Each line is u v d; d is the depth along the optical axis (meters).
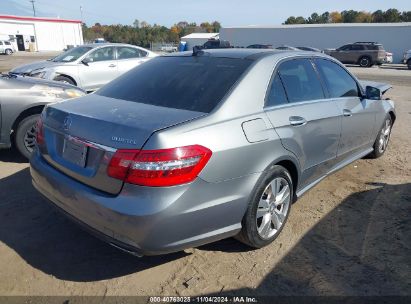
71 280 2.79
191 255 3.12
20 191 4.18
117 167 2.42
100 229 2.58
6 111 4.71
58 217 3.65
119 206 2.41
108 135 2.52
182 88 3.10
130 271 2.91
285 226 3.59
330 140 3.83
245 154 2.75
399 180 4.78
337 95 4.07
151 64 3.73
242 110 2.88
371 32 38.66
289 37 42.97
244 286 2.77
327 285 2.80
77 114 2.80
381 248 3.27
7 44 45.19
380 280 2.87
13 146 5.07
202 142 2.52
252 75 3.07
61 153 2.90
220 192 2.64
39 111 4.99
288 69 3.47
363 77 19.56
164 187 2.37
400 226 3.64
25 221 3.56
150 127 2.47
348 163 4.50
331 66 4.13
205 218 2.59
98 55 10.02
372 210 3.96
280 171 3.12
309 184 3.78
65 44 65.50
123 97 3.22
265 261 3.06
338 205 4.06
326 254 3.17
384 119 5.21
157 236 2.42
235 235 3.01
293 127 3.22
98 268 2.94
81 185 2.67
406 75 21.41
